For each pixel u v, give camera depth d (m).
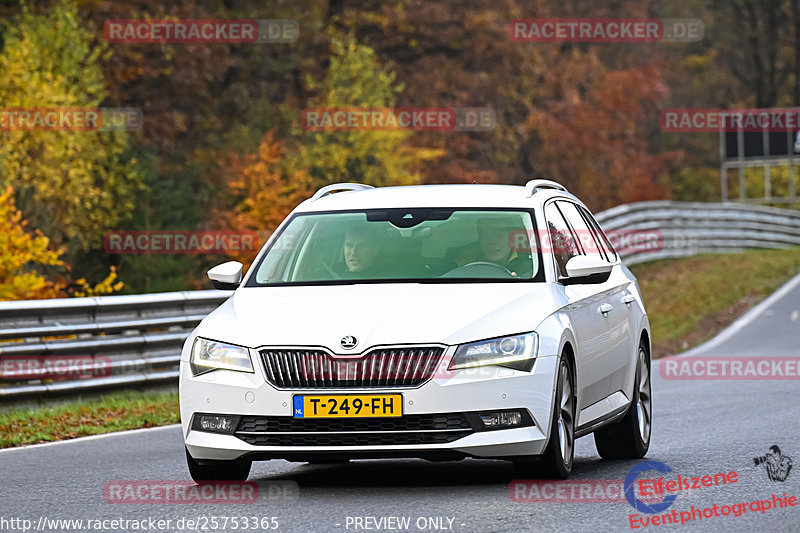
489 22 189.62
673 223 131.25
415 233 32.44
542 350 28.48
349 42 165.38
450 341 27.86
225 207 148.88
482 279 30.70
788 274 114.12
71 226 130.25
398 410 27.50
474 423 27.72
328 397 27.69
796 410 44.66
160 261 142.62
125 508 27.77
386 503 27.14
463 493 28.23
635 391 35.62
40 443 42.81
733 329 84.44
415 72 190.38
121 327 53.94
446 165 181.12
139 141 163.62
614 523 24.58
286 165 151.75
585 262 31.28
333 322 28.42
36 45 132.00
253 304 30.25
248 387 28.16
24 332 50.12
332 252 32.25
